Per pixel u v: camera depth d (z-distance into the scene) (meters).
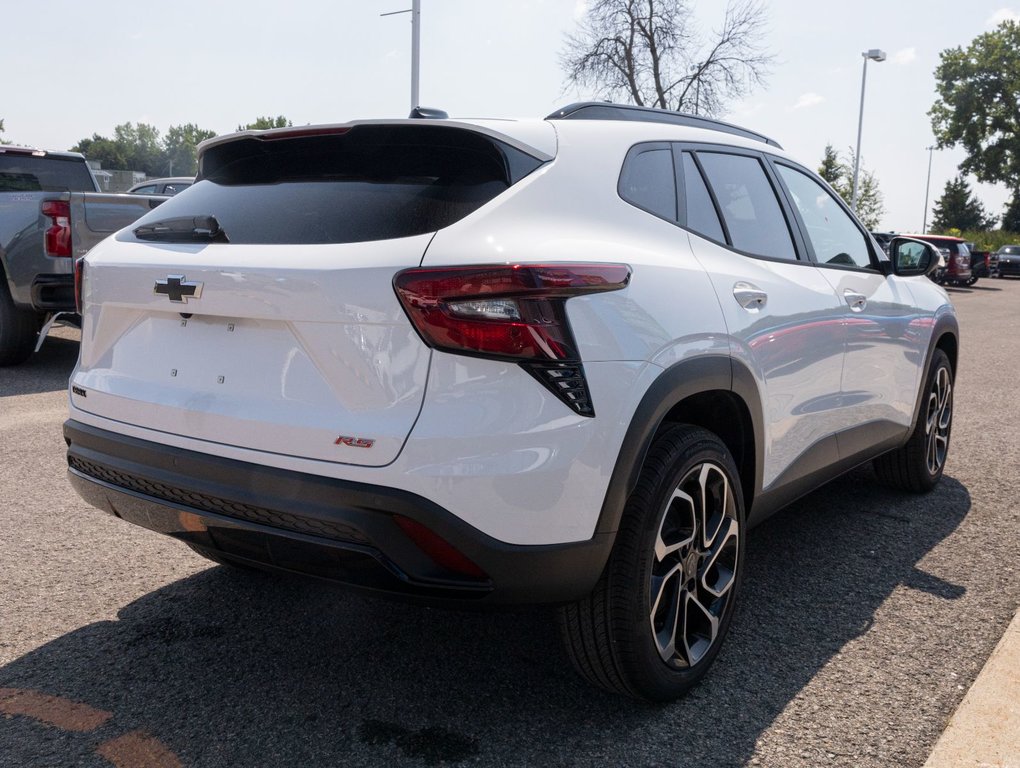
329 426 2.11
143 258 2.51
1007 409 7.12
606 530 2.23
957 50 66.69
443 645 2.87
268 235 2.34
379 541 2.07
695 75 25.97
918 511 4.39
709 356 2.54
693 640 2.64
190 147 148.00
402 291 2.06
